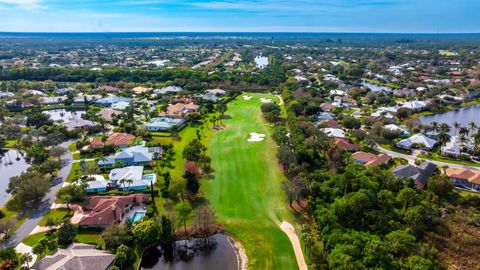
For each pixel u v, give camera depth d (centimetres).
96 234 8762
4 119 18462
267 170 12700
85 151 14288
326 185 10150
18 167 13462
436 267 7188
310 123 17300
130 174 11788
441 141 15412
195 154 13450
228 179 11950
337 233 7762
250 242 8662
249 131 17400
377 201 9469
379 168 11794
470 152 14825
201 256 8281
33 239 8475
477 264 7806
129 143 15150
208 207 9469
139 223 8656
